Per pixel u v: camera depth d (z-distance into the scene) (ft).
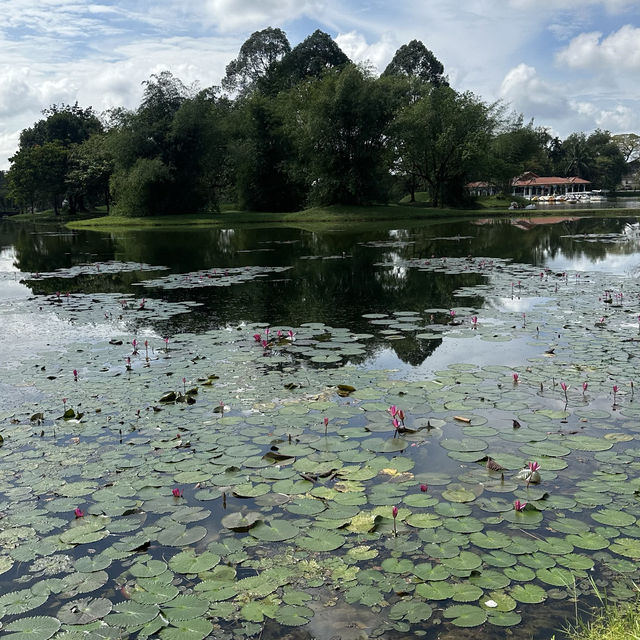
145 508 12.16
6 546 10.96
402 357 22.63
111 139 134.72
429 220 123.75
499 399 17.81
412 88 152.76
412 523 11.32
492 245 66.90
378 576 9.84
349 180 135.85
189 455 14.52
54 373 21.34
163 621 8.93
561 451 14.20
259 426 16.25
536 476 12.89
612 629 8.25
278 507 12.07
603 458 13.79
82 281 46.06
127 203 139.74
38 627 8.87
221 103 157.69
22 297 38.58
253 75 190.80
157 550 10.75
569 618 8.73
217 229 112.57
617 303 31.50
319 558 10.39
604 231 84.12
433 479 13.03
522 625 8.62
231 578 9.92
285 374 20.83
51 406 18.08
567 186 349.00
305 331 27.12
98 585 9.82
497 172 180.04
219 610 9.16
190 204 141.59
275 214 136.56
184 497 12.57
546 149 370.32
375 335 26.12
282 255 62.49
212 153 138.82
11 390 19.61
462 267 48.06
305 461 14.03
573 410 16.80
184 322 29.73
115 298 37.37
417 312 30.91
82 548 10.85
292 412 17.17
